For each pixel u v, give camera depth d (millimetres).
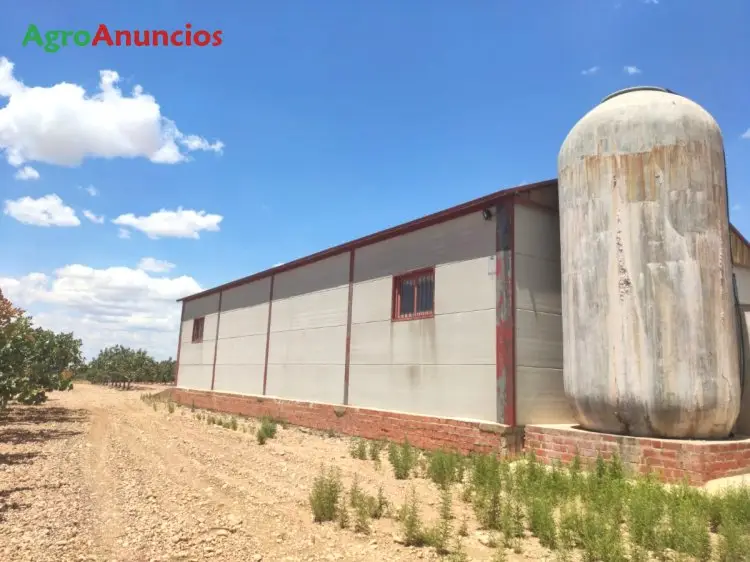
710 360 8656
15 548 5047
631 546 5348
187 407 24891
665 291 8852
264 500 7289
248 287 22359
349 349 15453
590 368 9414
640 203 9203
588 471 9070
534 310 11109
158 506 6742
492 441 10547
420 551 5473
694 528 5582
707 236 9023
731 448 8281
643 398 8758
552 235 11727
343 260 16266
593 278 9555
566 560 5145
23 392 15336
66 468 8859
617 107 9789
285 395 18500
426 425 12148
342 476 9172
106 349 51406
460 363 11812
